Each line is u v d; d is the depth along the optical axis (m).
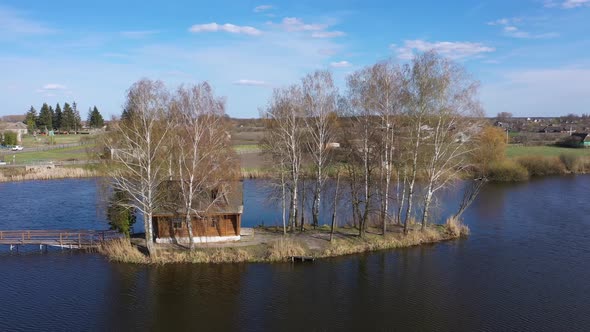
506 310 32.00
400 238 46.31
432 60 43.25
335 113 45.75
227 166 42.12
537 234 50.00
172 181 43.03
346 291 35.22
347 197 57.88
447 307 32.56
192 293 34.75
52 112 194.00
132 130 39.66
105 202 43.16
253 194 71.94
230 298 33.94
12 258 42.28
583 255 43.00
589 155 108.88
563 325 29.83
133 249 41.88
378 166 47.16
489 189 78.31
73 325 29.95
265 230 48.56
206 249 41.97
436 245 46.06
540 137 162.00
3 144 138.88
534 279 37.44
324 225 50.84
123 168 40.91
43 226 53.00
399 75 43.47
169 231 43.53
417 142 44.81
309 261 40.88
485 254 43.44
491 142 87.88
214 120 41.38
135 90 39.66
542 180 89.12
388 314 31.55
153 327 29.81
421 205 57.31
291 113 46.03
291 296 34.31
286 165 49.69
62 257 42.41
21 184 82.94
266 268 39.44
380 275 38.31
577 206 64.06
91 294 34.50
